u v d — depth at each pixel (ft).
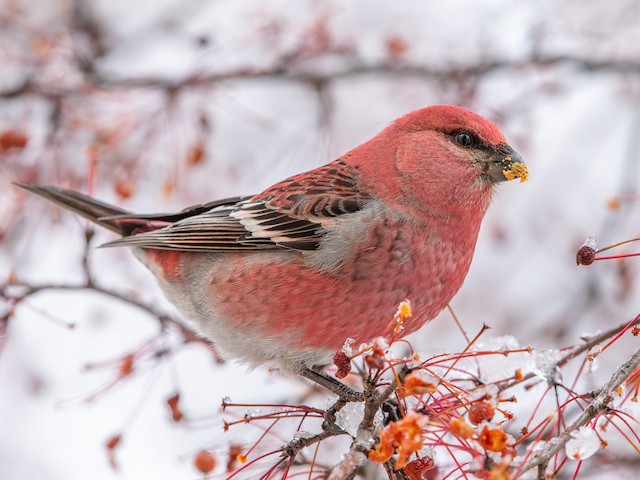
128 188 35.27
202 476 23.94
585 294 41.81
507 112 41.32
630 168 40.22
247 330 29.32
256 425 25.41
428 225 27.86
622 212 40.40
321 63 42.22
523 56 41.34
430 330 43.45
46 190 33.17
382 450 18.70
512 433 27.99
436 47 42.55
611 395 19.49
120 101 40.14
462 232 28.35
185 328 31.68
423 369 20.35
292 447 22.27
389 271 27.66
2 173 39.22
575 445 19.12
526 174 27.99
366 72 41.16
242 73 40.34
